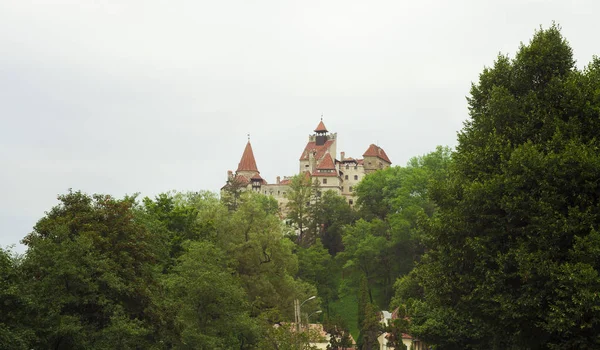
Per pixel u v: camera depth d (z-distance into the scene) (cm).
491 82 4588
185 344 4797
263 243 7769
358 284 14338
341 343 10181
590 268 3409
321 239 17975
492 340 4894
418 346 8550
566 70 4331
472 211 4022
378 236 15375
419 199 14588
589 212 3638
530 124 4119
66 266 3919
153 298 4559
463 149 4600
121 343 3947
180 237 6606
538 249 3694
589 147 3775
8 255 3797
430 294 4519
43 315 3684
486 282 3872
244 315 5644
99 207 4875
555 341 3772
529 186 3831
